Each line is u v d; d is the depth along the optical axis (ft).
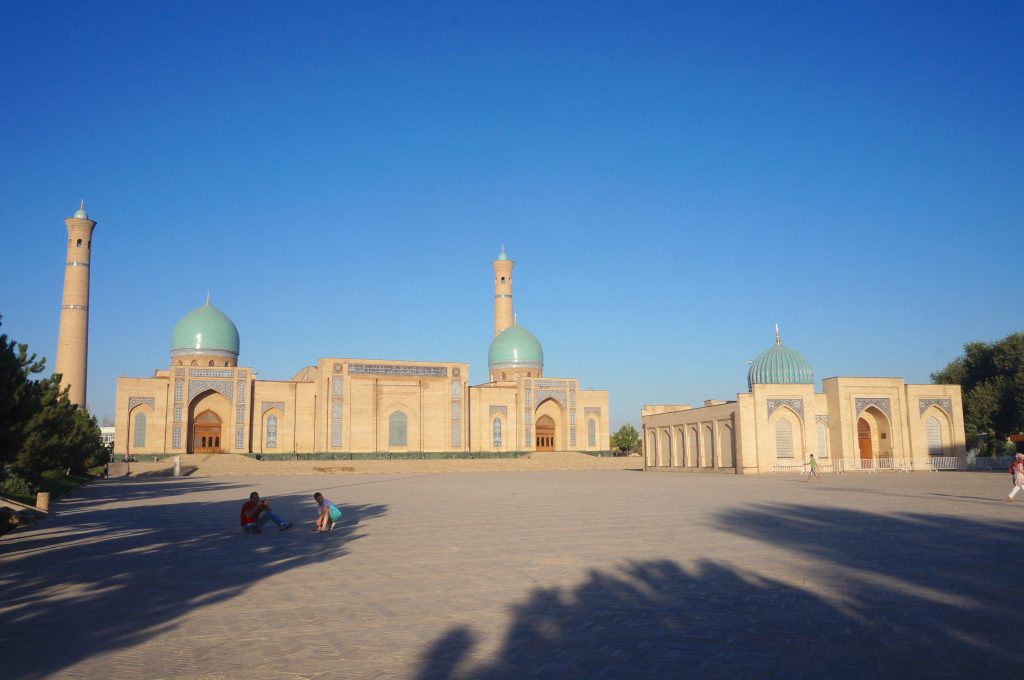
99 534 49.52
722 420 130.93
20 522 55.26
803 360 149.38
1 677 19.20
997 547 37.09
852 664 19.15
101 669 19.84
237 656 20.80
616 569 32.55
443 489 90.48
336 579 32.01
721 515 54.19
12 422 49.01
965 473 121.29
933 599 25.93
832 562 33.47
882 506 59.88
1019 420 152.35
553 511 59.06
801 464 125.70
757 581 29.55
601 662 19.61
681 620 23.71
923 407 138.82
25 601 28.53
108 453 162.09
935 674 18.31
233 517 60.44
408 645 21.53
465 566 34.09
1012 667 18.74
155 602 28.07
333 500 75.51
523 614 24.84
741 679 18.16
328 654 20.81
